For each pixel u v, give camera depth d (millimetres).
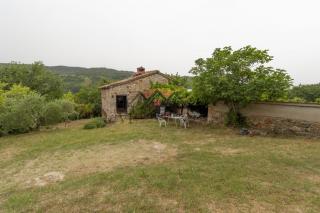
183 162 6621
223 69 10766
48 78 28328
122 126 14961
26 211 4363
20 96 17328
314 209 3863
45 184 5867
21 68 27109
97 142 10273
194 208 4027
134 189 4930
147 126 13898
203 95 11570
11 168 7527
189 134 10836
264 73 10188
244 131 10281
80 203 4508
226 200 4254
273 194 4426
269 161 6328
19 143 12133
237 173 5520
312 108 8781
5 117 14734
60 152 9055
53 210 4320
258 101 10672
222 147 8141
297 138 8953
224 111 12625
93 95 26922
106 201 4492
